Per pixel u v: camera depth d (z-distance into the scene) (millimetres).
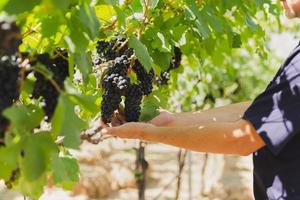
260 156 2691
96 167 9328
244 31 3908
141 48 2492
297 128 2383
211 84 6344
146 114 3092
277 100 2447
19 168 2002
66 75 2211
